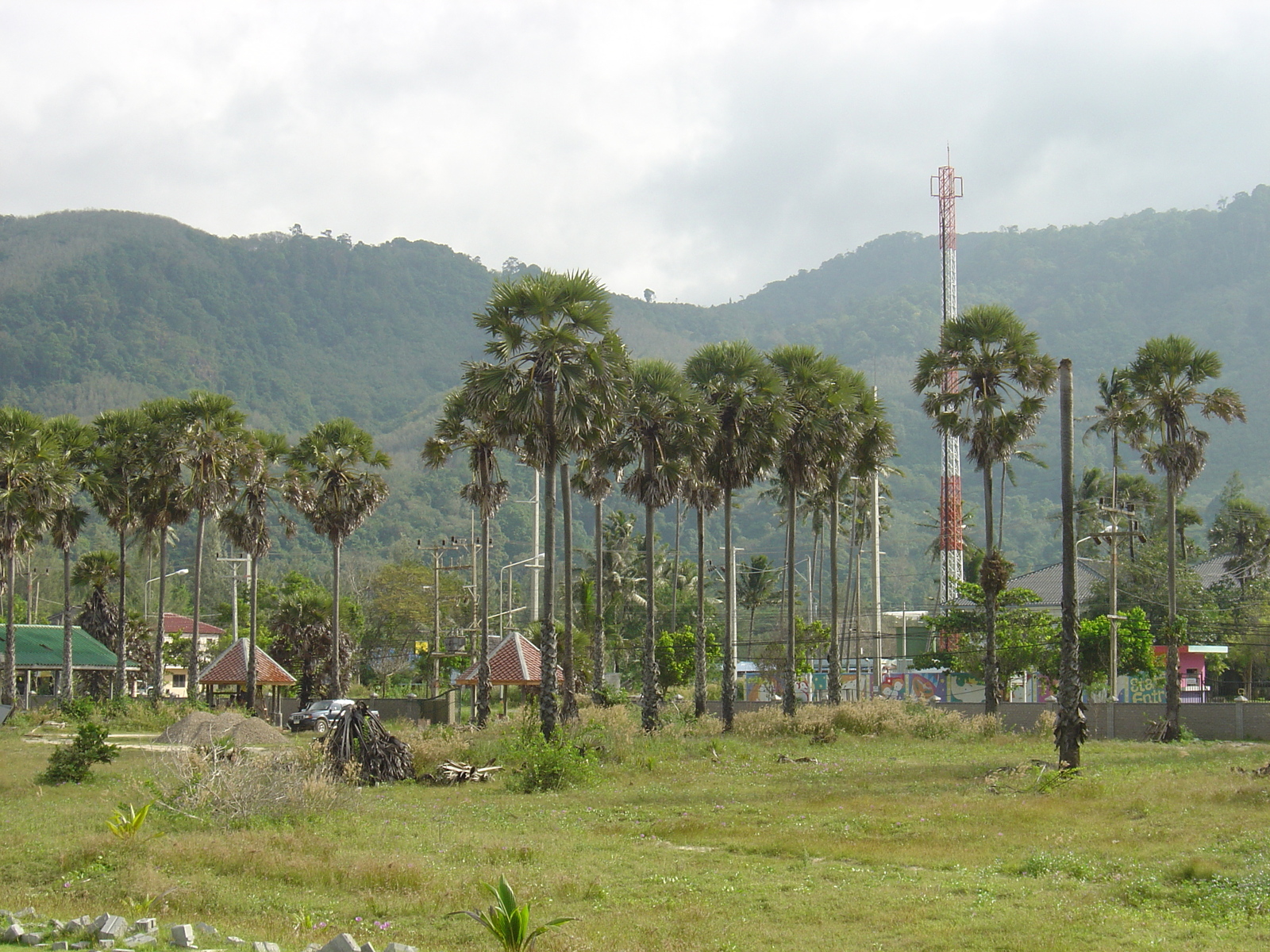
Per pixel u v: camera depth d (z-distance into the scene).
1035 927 12.63
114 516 58.00
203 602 119.38
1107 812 21.14
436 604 70.00
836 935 12.72
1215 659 62.38
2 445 54.81
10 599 54.72
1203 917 13.12
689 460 43.41
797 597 101.25
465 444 49.44
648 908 14.18
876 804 22.91
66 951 11.06
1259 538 82.31
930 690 61.50
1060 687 28.42
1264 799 21.88
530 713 40.47
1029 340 43.97
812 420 45.50
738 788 26.84
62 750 29.34
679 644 70.12
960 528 74.19
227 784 21.64
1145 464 46.66
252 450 57.56
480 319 37.44
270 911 14.24
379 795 26.69
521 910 11.20
